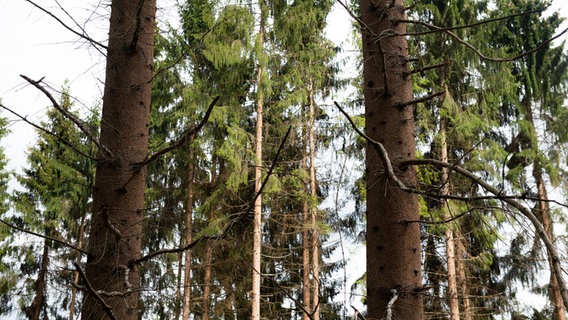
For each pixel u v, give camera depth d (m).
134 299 2.65
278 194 12.93
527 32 13.81
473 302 12.03
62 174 15.38
